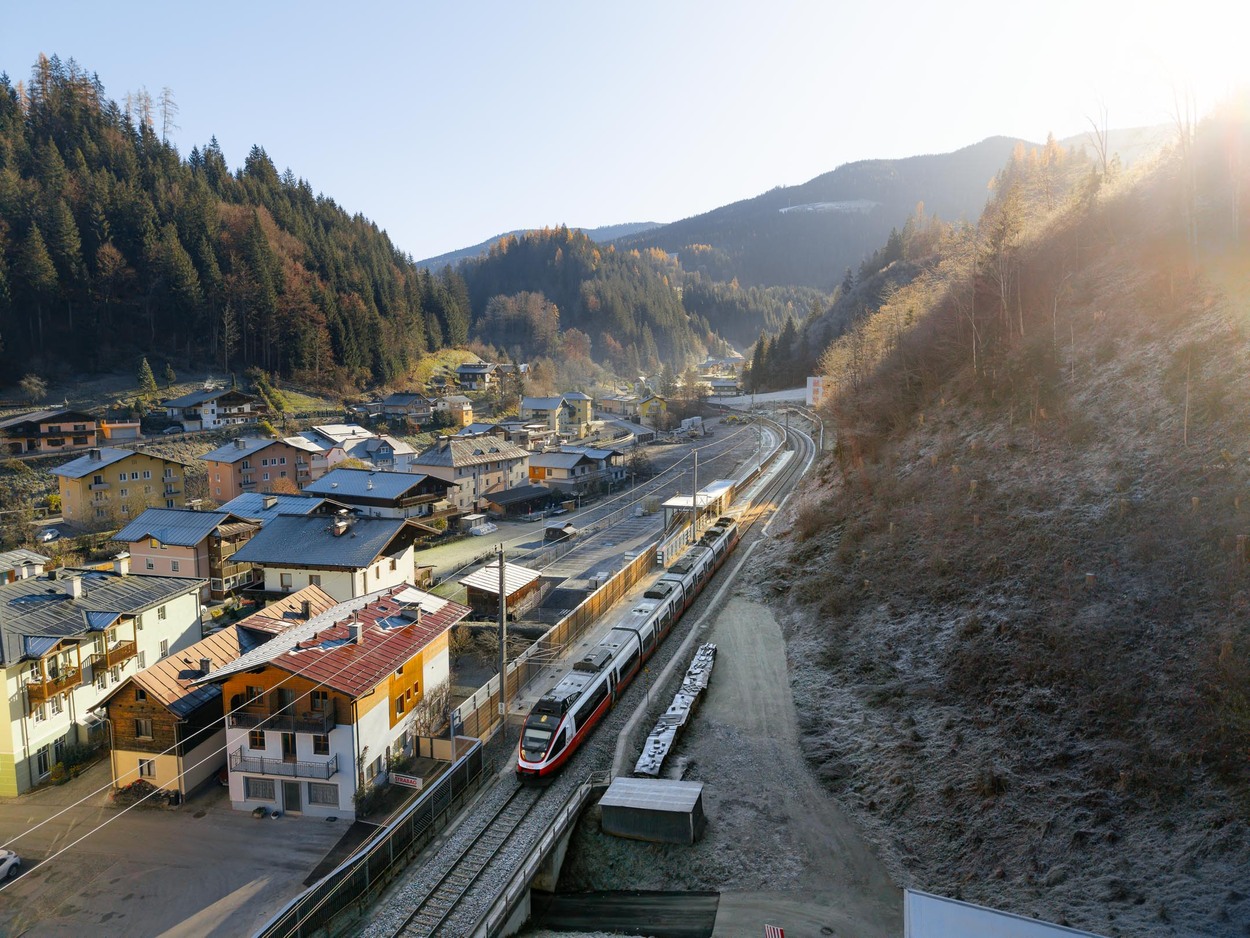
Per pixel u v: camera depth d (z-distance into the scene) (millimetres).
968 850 20688
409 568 52281
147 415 104188
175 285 125375
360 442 95375
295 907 18719
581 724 28219
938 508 36969
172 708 28828
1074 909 17547
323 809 27812
